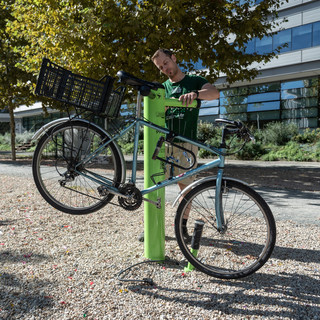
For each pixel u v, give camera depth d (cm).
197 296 230
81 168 261
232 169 1145
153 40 783
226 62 885
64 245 329
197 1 853
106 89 240
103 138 260
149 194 284
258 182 813
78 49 827
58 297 225
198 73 1005
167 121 315
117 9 763
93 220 426
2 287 237
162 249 293
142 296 229
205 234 349
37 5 904
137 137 265
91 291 234
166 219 443
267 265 286
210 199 287
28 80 1418
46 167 547
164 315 206
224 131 261
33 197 579
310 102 2048
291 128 1969
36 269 270
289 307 216
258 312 210
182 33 873
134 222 418
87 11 763
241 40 911
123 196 255
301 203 560
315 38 1911
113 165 263
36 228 389
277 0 917
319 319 202
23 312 206
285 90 2144
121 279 251
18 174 952
